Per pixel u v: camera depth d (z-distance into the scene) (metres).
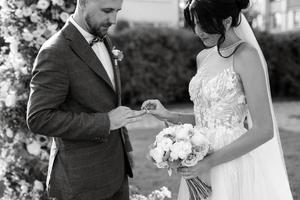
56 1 3.14
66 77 2.40
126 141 2.94
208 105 2.66
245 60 2.48
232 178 2.67
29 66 3.21
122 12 17.75
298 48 14.95
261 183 2.70
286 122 10.18
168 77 13.28
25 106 3.25
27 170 3.31
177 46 13.27
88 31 2.53
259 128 2.44
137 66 12.89
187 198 2.94
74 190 2.52
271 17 23.75
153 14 18.19
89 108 2.49
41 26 3.20
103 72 2.50
